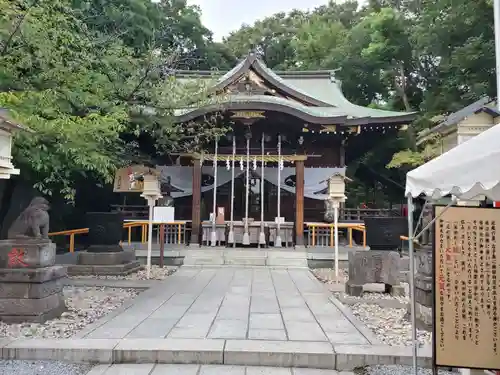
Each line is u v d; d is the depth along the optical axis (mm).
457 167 3221
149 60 10609
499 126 3303
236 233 15336
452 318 3775
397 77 27812
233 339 5070
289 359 4531
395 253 8516
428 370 4398
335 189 10445
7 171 5273
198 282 9664
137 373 4227
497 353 3697
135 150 16000
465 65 18188
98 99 9352
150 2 18000
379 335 5543
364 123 16078
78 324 5953
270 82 17812
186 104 11344
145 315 6371
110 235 11000
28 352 4594
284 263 12656
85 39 9719
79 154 8594
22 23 7301
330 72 22500
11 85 8109
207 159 16172
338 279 10555
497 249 3764
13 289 5965
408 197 3945
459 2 18734
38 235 6207
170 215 10633
